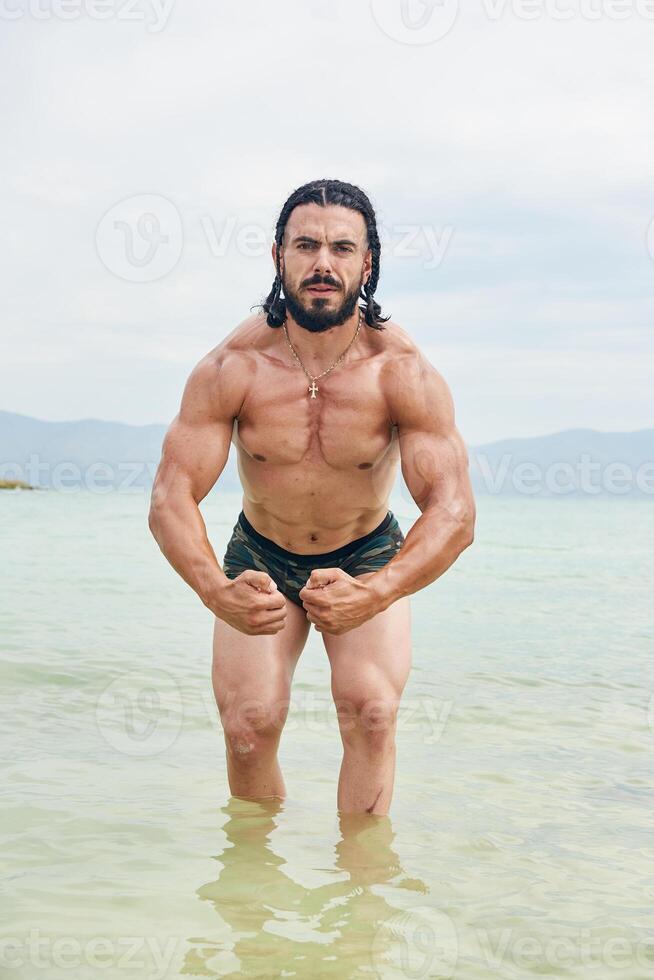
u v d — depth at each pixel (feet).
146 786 12.56
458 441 11.22
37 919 8.63
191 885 9.47
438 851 10.61
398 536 12.44
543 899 9.45
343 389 11.19
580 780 13.26
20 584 31.30
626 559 48.01
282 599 10.12
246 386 11.21
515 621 26.86
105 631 23.00
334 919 8.82
